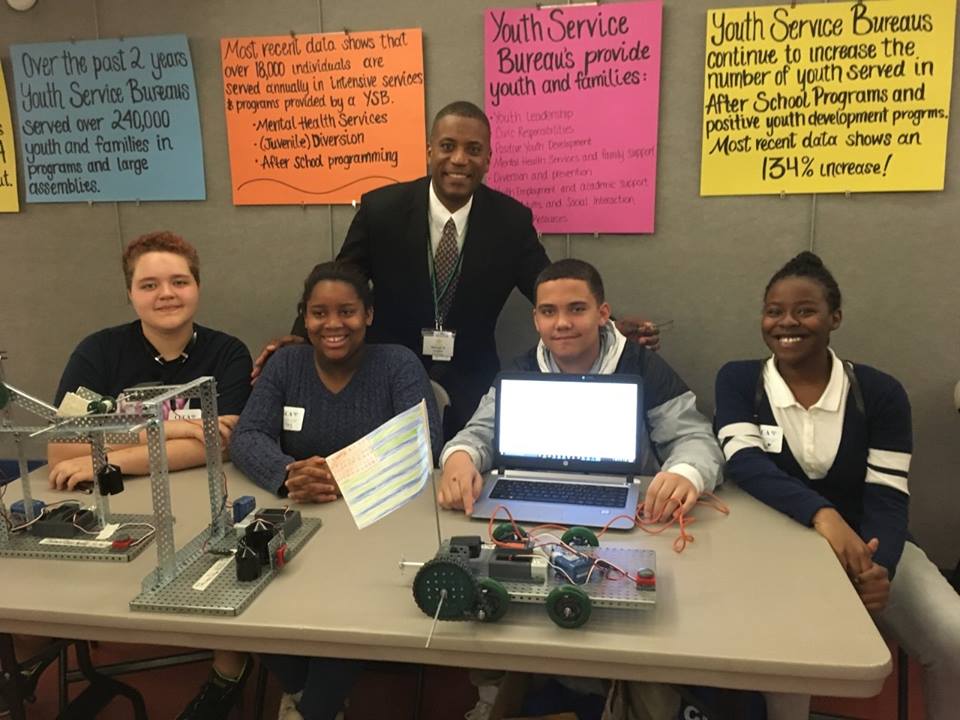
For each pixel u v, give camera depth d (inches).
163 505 49.3
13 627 48.3
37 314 115.0
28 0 103.7
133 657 89.2
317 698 59.3
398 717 79.3
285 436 74.3
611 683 59.3
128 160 107.0
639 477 67.5
